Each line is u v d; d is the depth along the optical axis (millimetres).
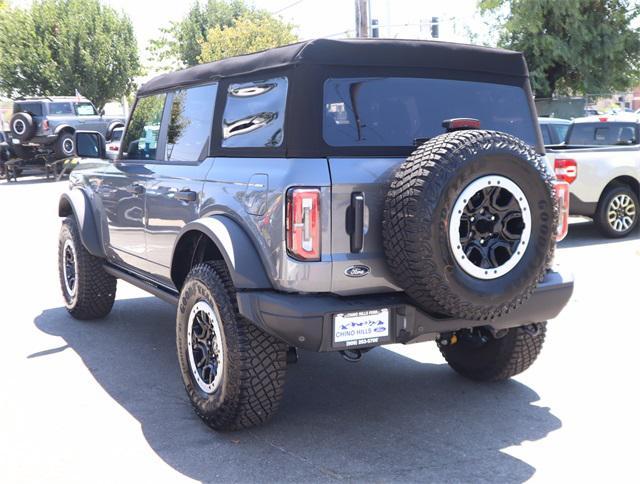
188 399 4770
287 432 4219
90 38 40312
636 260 9102
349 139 3820
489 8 26172
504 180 3541
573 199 10570
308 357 5648
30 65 38812
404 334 3758
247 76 4270
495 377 4883
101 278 6500
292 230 3633
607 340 5879
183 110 5016
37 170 26547
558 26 25672
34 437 4191
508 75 4383
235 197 4070
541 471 3701
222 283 3998
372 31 23172
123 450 4000
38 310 7230
